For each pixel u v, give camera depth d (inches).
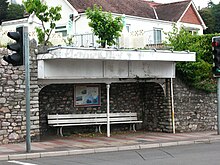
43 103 706.8
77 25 1162.0
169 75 765.9
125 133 762.8
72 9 1170.6
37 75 638.5
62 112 726.5
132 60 705.6
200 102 813.2
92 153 550.0
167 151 553.9
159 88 784.9
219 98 726.5
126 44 839.7
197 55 804.6
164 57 719.7
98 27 792.9
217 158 477.4
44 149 557.9
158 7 1481.3
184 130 785.6
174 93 777.6
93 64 689.6
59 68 655.1
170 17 1402.6
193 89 804.6
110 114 764.0
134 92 808.9
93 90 760.3
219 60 691.4
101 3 1261.1
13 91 618.8
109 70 706.2
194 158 481.1
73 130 739.4
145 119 813.2
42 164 453.1
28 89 526.3
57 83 678.5
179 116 781.3
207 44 874.8
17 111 621.6
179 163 446.0
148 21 1288.1
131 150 576.1
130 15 1242.6
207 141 666.2
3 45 653.3
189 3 1446.9
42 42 769.6
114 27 796.6
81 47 630.5
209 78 834.2
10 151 536.4
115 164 445.1
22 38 521.7
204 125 816.3
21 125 625.0
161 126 784.3
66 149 558.6
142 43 867.4
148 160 473.1
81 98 746.8
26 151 530.3
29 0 804.6
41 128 702.5
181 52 739.4
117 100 786.8
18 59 518.3
